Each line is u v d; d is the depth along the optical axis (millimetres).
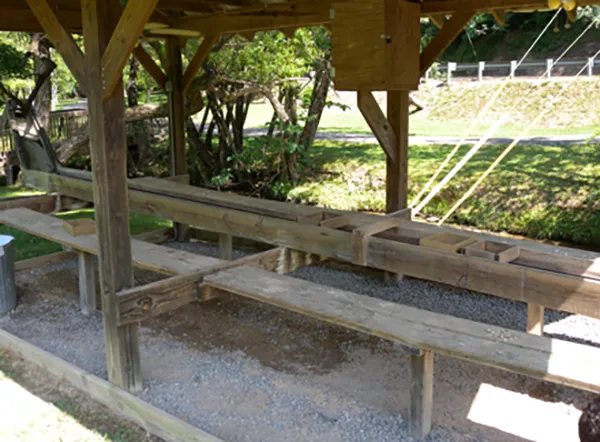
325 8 4832
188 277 3252
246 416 2986
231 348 3854
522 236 7348
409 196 8641
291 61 8594
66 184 5562
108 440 2852
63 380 3471
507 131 12680
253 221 4035
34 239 6770
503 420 2916
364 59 3873
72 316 4410
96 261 5461
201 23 5727
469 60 23516
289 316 4430
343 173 9688
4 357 3791
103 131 2828
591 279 2666
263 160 9883
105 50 2713
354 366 3576
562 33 21422
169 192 5000
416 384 2717
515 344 2434
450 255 3064
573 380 2115
